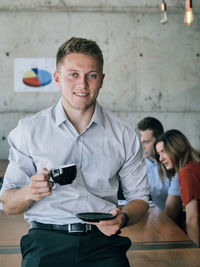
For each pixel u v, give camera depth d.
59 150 1.50
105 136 1.53
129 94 6.71
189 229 2.45
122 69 6.68
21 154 1.50
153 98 6.75
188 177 2.49
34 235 1.45
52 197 1.47
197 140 6.86
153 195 3.16
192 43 6.74
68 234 1.44
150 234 2.05
